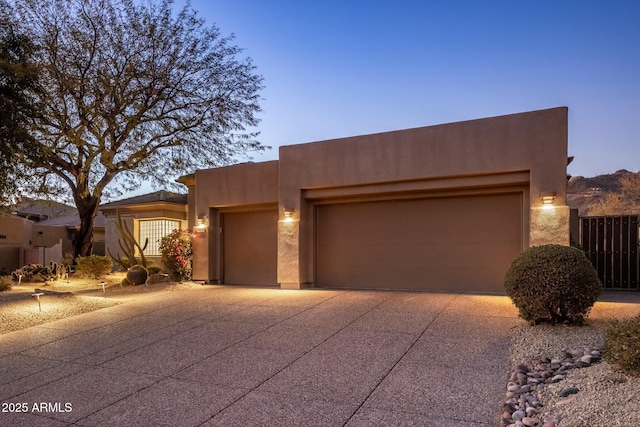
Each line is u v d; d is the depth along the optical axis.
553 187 9.46
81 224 19.23
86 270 16.61
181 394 5.12
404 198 11.73
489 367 5.50
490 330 7.08
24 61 13.07
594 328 6.65
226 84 18.61
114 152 18.05
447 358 5.89
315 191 12.48
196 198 15.06
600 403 3.91
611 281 11.48
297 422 4.27
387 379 5.27
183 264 14.74
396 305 9.27
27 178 16.34
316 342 6.95
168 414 4.58
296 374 5.61
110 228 22.69
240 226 14.83
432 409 4.41
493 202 10.88
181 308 10.18
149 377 5.75
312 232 12.80
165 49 17.34
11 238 23.27
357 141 11.72
